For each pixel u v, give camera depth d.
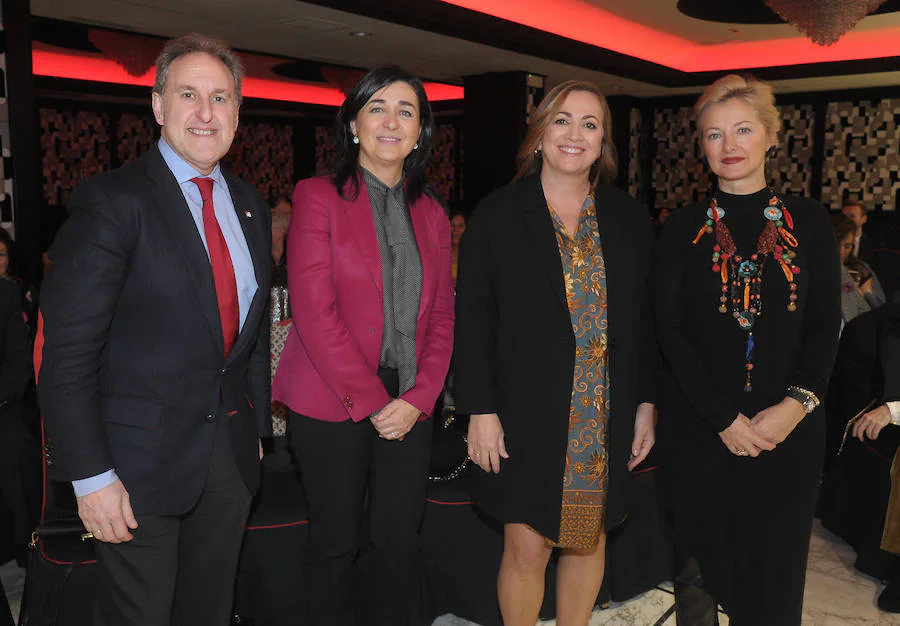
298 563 2.40
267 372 2.02
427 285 2.05
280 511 2.41
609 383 1.94
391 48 7.72
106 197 1.55
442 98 12.98
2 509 2.86
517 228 1.92
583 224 1.96
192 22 6.59
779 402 1.83
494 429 1.95
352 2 6.04
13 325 2.99
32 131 4.57
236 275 1.76
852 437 3.19
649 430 2.08
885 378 2.85
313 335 1.92
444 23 6.72
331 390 1.97
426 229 2.09
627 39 8.83
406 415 2.00
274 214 4.42
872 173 10.12
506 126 9.19
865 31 8.23
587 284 1.93
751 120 1.83
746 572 1.91
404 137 1.95
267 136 15.13
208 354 1.68
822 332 1.83
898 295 3.04
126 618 1.68
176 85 1.64
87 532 2.12
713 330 1.88
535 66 8.70
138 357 1.62
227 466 1.79
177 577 1.83
